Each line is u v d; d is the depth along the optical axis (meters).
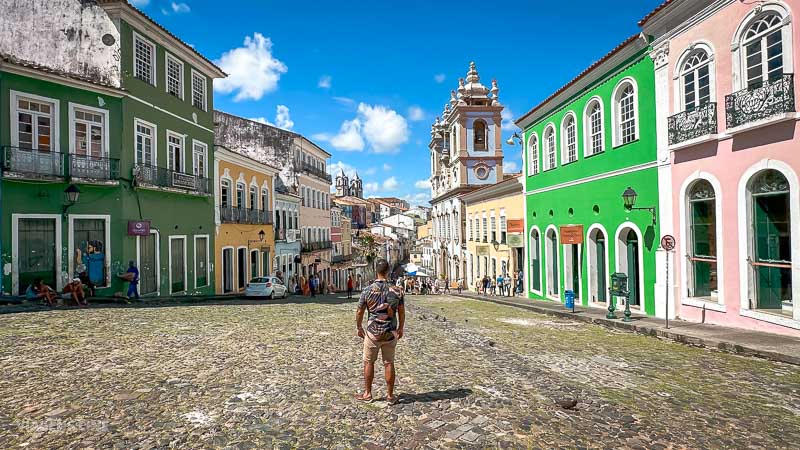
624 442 4.73
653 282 14.91
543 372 7.54
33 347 8.39
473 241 39.22
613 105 17.09
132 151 18.81
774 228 10.95
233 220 27.23
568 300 17.11
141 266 19.41
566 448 4.53
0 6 18.23
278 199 35.28
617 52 16.27
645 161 15.23
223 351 8.55
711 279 12.97
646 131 15.16
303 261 40.66
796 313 10.15
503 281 30.16
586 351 9.62
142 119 19.42
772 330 10.68
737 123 11.26
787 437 4.99
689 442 4.79
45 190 16.30
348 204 80.62
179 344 9.08
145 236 19.62
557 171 22.17
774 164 10.52
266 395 6.00
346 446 4.49
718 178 12.16
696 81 13.02
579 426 5.12
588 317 14.69
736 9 11.50
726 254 11.98
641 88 15.39
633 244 16.78
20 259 15.81
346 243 60.75
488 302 24.73
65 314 12.53
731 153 11.73
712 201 12.75
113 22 18.20
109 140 17.91
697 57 13.03
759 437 4.98
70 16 18.33
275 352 8.58
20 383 6.30
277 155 38.75
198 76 24.22
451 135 49.28
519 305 20.61
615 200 17.03
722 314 12.15
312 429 4.90
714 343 9.92
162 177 20.27
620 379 7.31
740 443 4.80
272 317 13.90
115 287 17.98
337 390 6.25
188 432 4.80
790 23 10.09
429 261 70.00
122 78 18.30
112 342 9.05
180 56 22.33
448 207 50.66
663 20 13.92
